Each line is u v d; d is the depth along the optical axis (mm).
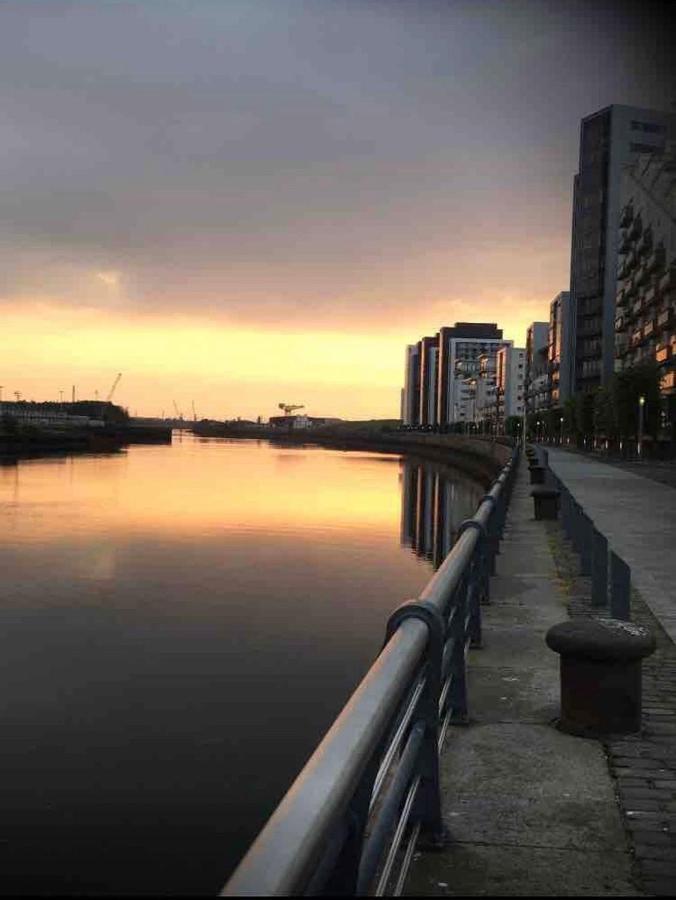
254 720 14148
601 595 8281
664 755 4270
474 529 5840
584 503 22719
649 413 66812
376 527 43531
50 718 14102
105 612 22625
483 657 6250
